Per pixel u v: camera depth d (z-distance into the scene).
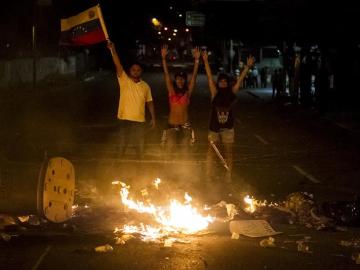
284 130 22.97
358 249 7.61
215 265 6.87
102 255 7.13
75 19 11.47
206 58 12.45
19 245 7.51
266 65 59.12
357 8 28.48
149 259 7.01
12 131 20.92
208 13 52.94
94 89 47.03
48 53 59.34
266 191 11.68
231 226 8.38
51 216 8.10
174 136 12.82
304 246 7.49
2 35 56.50
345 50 30.33
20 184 11.45
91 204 9.73
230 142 12.33
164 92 43.75
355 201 9.60
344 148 18.19
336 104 30.64
